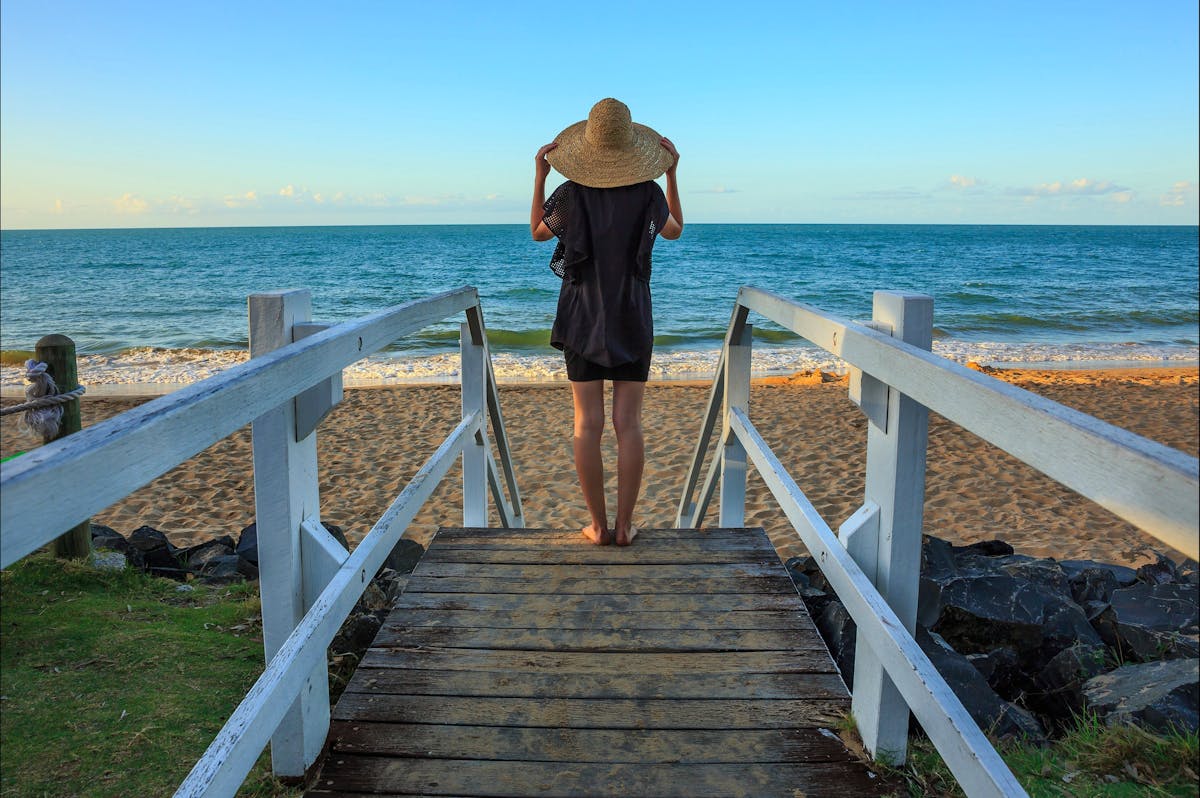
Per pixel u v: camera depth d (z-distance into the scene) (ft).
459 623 9.55
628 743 7.26
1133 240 289.94
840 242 255.09
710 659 8.71
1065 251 213.25
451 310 10.78
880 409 6.95
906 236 319.27
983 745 4.66
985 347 65.00
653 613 9.76
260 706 4.97
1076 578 13.52
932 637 9.53
